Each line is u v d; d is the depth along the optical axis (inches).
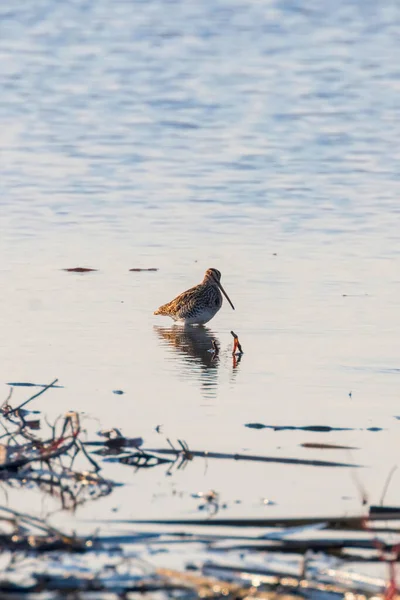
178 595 321.1
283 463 440.5
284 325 663.8
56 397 521.3
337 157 1184.2
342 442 463.5
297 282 759.7
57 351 604.1
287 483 419.5
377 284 751.7
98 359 591.2
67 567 339.0
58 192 1029.2
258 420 491.5
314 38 2064.5
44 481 418.3
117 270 792.3
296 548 356.5
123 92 1562.5
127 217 945.5
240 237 882.1
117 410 503.2
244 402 518.0
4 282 752.3
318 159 1174.3
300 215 950.4
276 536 367.2
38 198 1003.9
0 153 1186.6
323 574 335.9
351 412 502.6
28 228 904.9
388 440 466.3
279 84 1627.7
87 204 987.3
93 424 483.2
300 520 382.3
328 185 1060.5
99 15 2299.5
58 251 837.2
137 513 389.1
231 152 1206.3
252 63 1807.3
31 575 330.0
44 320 667.4
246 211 967.0
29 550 350.6
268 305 708.0
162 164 1150.3
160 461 441.4
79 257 823.1
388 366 578.2
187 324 668.7
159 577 330.6
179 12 2341.3
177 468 434.6
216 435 470.9
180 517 385.1
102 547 353.7
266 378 559.2
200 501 401.1
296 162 1162.6
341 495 407.8
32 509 391.5
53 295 725.3
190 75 1697.8
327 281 760.3
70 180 1076.5
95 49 1931.6
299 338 636.1
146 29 2140.7
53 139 1264.8
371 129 1327.5
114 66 1771.7
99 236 884.0
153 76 1688.0
